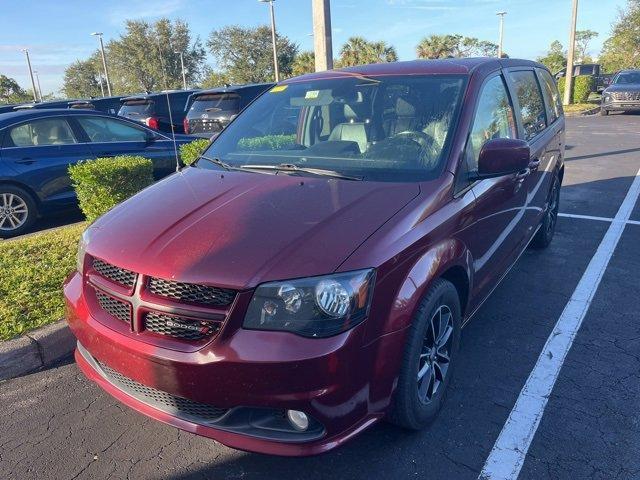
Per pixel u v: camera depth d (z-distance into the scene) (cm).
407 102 348
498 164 305
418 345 264
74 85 5903
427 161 309
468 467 267
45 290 445
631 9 4203
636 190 833
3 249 555
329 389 224
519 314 428
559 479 257
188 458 280
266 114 396
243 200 285
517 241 424
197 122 1184
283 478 264
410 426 279
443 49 3519
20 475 270
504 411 308
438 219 278
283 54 5312
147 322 245
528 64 493
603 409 308
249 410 235
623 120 1905
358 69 404
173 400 250
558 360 360
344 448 281
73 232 616
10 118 700
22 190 696
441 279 288
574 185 888
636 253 557
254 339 222
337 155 333
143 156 782
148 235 262
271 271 227
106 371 280
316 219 258
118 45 4088
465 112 330
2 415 317
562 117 596
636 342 381
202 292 231
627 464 266
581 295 460
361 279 230
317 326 223
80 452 286
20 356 360
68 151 730
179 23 3706
